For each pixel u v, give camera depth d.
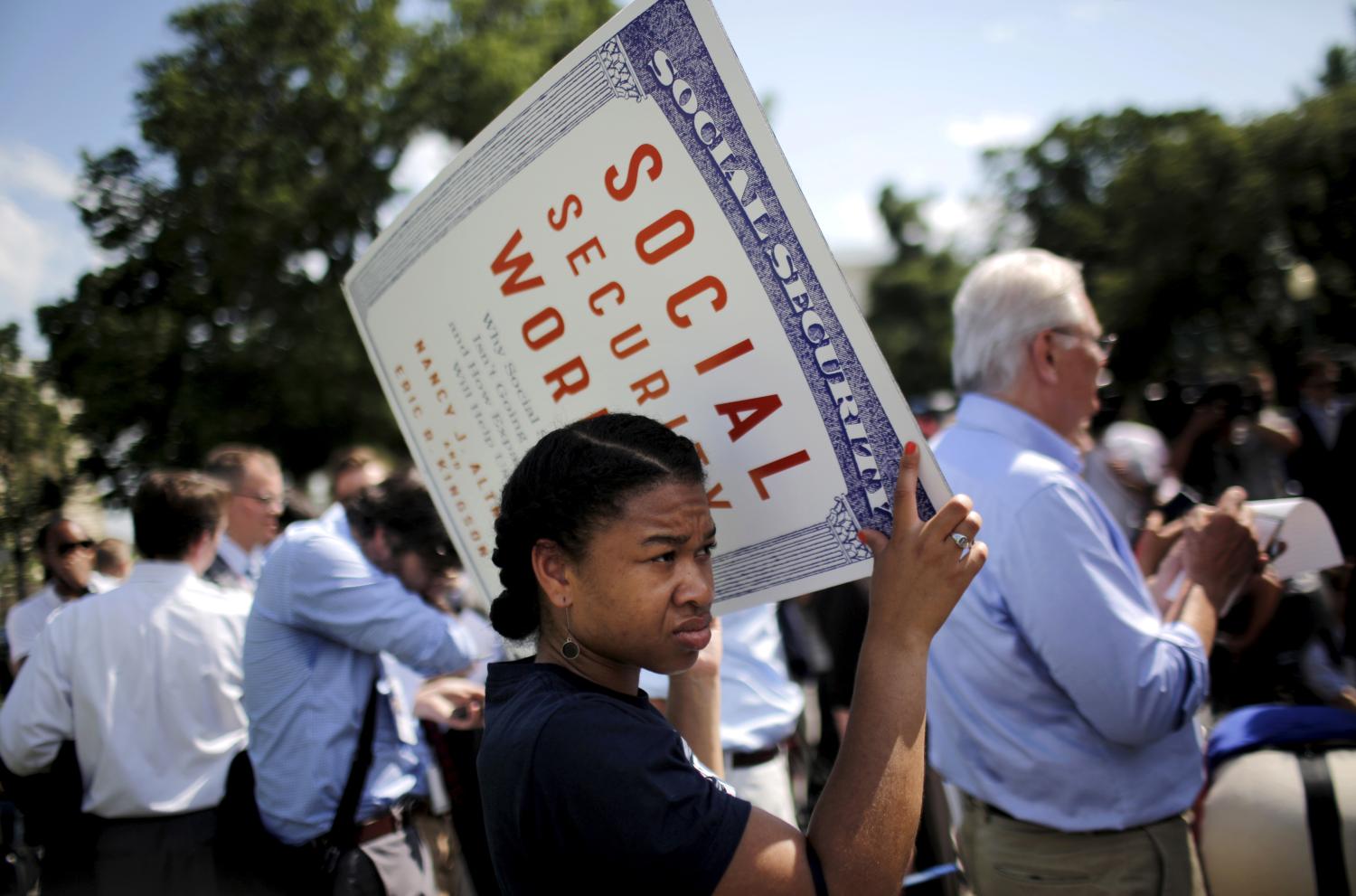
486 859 2.59
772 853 1.05
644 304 1.44
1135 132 37.41
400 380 1.86
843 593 4.34
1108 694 1.85
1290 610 2.90
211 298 16.62
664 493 1.12
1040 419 2.18
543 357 1.59
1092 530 1.92
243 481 3.78
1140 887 1.96
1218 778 2.17
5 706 2.83
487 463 1.75
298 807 2.43
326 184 18.28
